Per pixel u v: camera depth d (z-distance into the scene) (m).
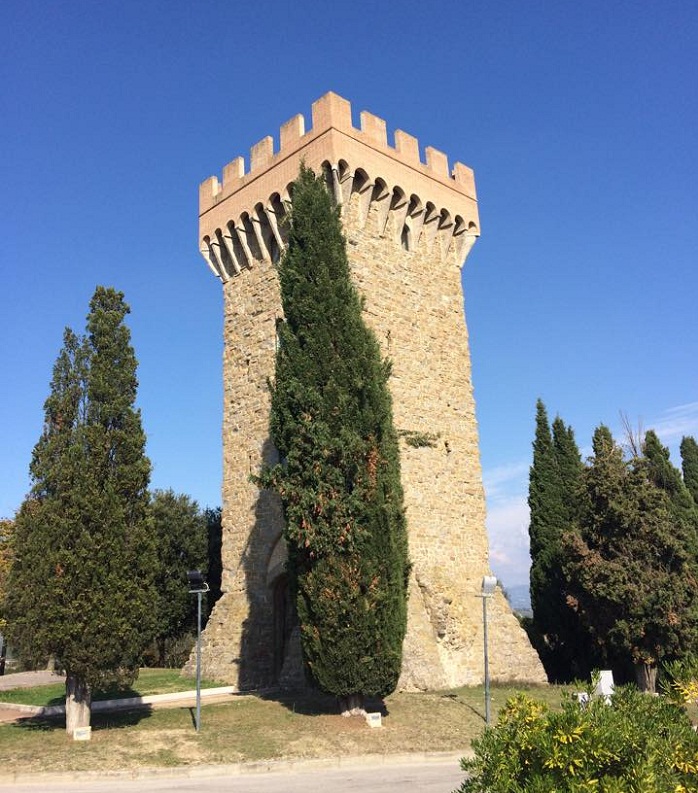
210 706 23.11
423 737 19.78
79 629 18.97
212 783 16.00
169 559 44.06
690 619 28.62
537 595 38.12
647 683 29.53
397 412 29.94
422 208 33.25
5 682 40.09
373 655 20.72
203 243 35.06
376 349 23.31
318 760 17.62
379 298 30.55
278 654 27.98
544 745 8.62
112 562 19.81
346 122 30.28
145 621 20.34
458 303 34.59
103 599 19.48
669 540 29.86
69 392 21.08
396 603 21.41
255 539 29.38
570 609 35.78
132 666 19.95
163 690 26.62
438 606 27.89
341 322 22.88
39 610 19.06
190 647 43.31
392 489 22.16
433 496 30.27
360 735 19.50
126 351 22.22
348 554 21.00
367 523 21.28
